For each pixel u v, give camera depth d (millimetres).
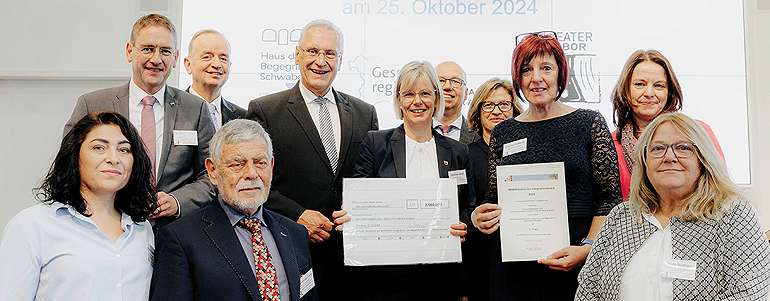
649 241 1959
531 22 3447
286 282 2117
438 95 2998
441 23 3443
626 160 3250
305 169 3064
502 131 2984
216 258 1979
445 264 2965
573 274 2752
